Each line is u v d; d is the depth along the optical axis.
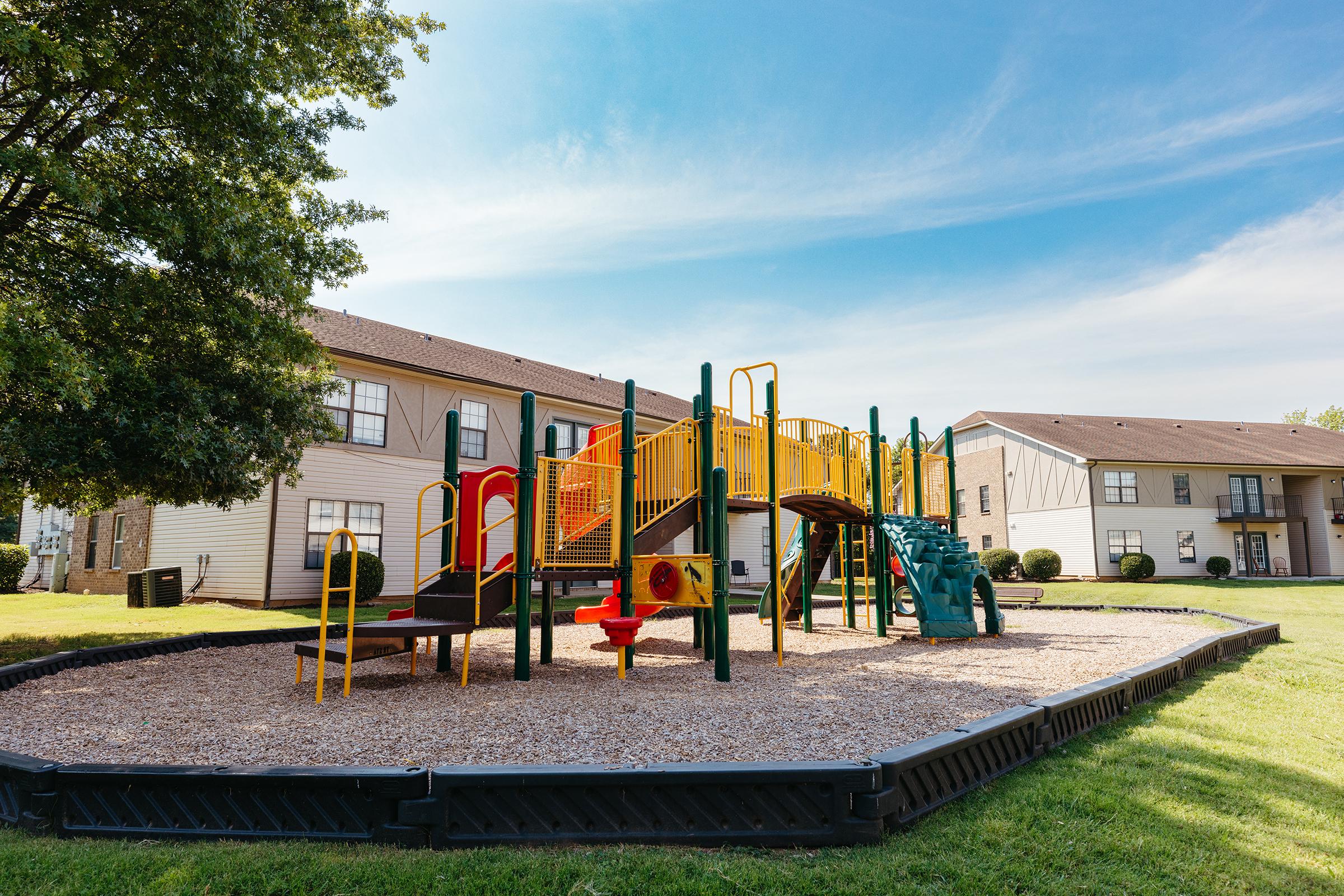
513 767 2.99
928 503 13.59
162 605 14.66
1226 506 30.98
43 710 5.42
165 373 8.50
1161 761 4.11
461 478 8.05
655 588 7.57
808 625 11.35
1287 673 7.53
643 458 8.49
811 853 2.85
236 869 2.64
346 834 2.96
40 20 7.49
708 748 4.24
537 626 11.80
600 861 2.75
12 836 3.01
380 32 10.95
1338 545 32.38
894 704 5.55
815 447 9.99
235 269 8.27
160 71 7.80
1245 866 2.79
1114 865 2.77
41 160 6.75
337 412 15.77
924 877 2.65
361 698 5.83
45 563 23.94
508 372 20.34
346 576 14.62
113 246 8.78
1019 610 16.70
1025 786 3.66
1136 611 15.27
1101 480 29.55
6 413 7.47
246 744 4.36
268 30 8.87
